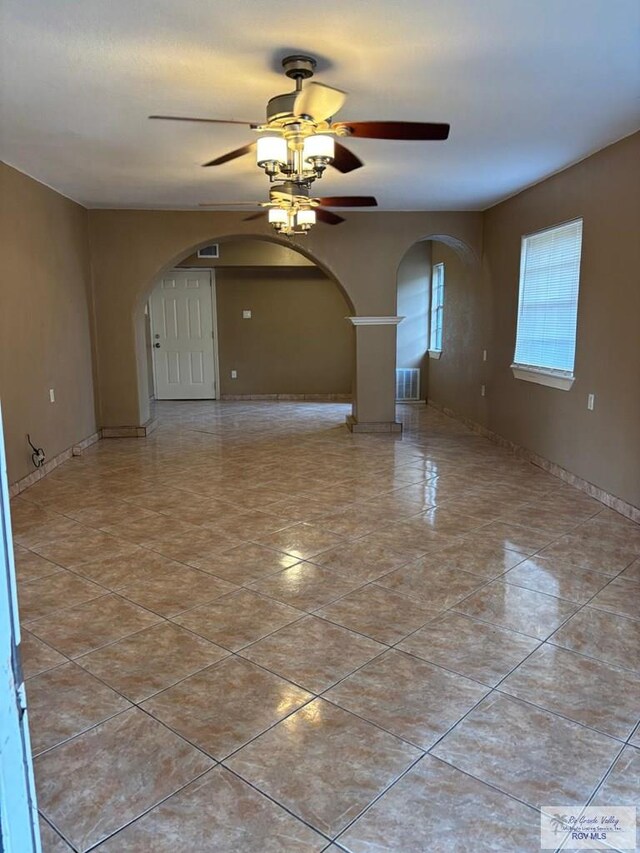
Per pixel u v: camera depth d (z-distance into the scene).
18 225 4.44
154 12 2.23
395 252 6.38
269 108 2.67
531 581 2.93
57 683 2.15
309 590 2.85
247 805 1.61
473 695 2.06
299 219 4.34
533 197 5.12
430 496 4.31
